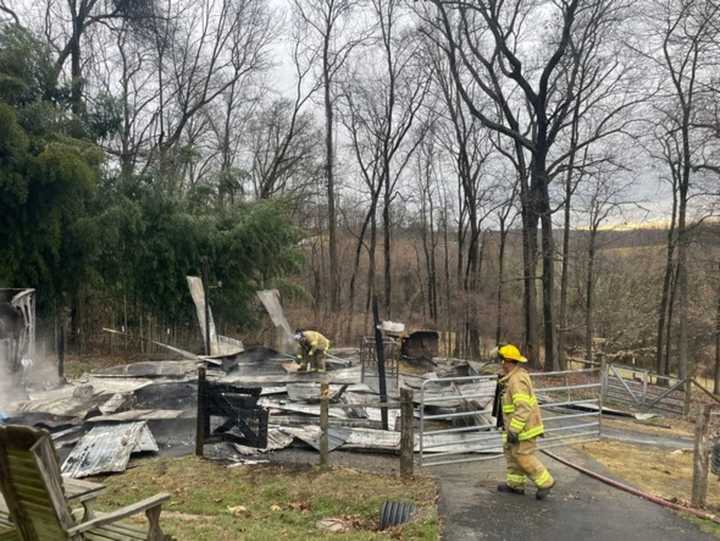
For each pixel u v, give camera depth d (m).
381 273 45.41
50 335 18.03
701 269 27.22
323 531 5.84
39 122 17.86
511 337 34.56
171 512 6.24
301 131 35.78
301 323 29.72
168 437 9.02
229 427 8.15
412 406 7.46
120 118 22.02
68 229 17.73
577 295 35.00
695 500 6.74
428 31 27.88
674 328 32.16
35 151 16.83
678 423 12.89
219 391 8.05
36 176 16.05
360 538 5.55
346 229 43.12
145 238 20.94
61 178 16.31
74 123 19.47
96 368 15.98
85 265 18.38
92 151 17.83
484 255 42.56
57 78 20.08
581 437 9.96
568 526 6.02
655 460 8.95
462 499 6.73
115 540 4.12
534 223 24.06
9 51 18.25
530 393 6.88
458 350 34.94
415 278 45.97
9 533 4.16
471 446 8.62
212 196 25.64
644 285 33.84
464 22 22.66
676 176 27.22
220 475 7.36
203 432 8.12
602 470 8.03
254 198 34.09
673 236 28.78
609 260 34.66
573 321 35.59
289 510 6.41
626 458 8.88
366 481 7.21
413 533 5.72
